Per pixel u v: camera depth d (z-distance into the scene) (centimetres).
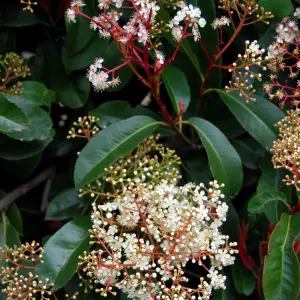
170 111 64
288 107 60
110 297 59
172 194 55
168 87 60
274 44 58
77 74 62
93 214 54
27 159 62
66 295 56
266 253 56
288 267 53
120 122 57
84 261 53
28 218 64
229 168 57
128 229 55
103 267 52
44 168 65
